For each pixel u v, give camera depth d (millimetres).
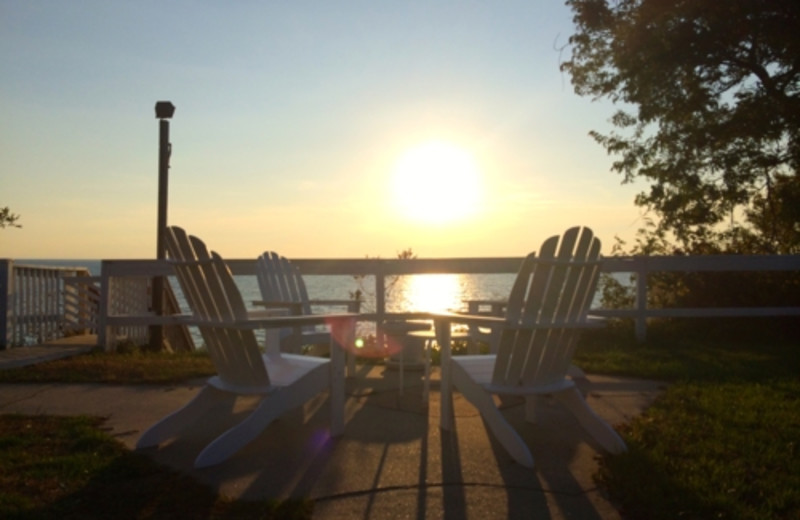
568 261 4156
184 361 7145
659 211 13680
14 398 5625
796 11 11766
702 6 12242
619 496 3609
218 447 4027
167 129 9219
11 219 9008
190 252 4262
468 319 4480
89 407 5324
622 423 4914
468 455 4270
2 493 3516
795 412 5086
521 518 3377
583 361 7172
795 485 3693
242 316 4141
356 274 8414
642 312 8609
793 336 9117
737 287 9836
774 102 12672
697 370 6676
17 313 8320
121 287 8945
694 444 4355
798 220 12938
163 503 3459
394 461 4148
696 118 13656
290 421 4965
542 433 4770
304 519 3320
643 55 12953
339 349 4641
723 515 3320
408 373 6789
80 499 3486
